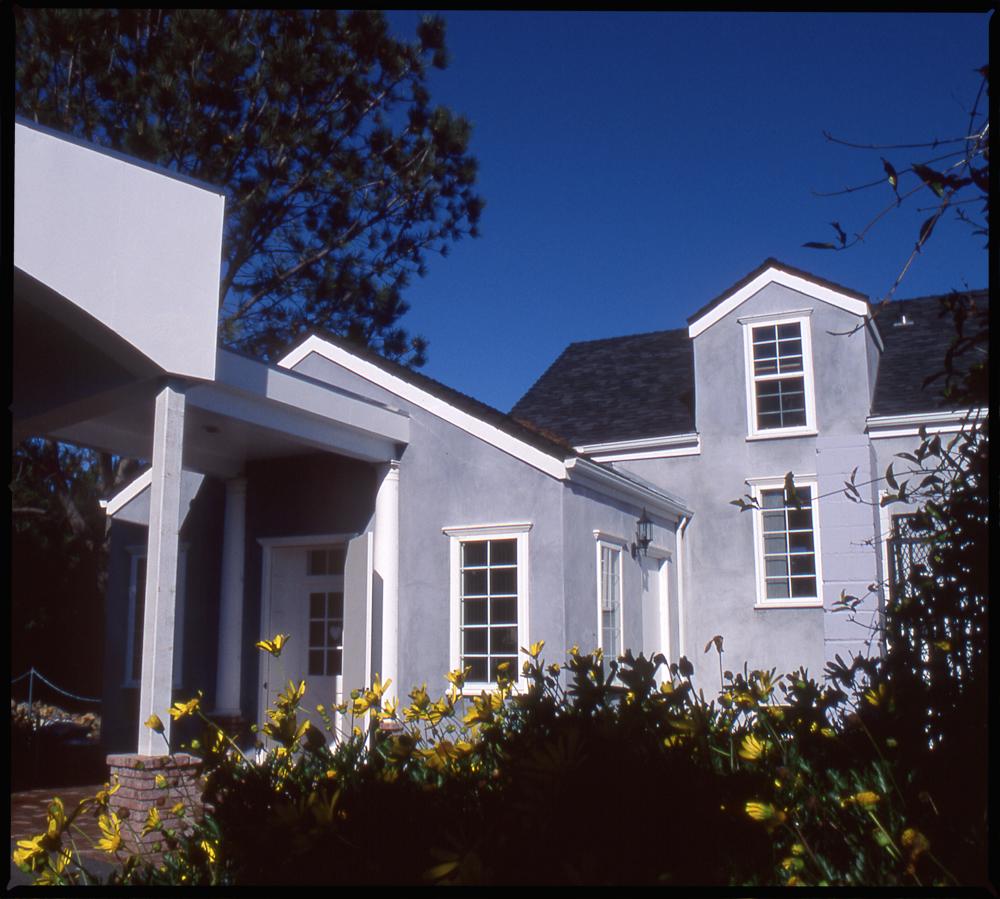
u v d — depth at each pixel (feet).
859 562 34.71
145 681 28.58
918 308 60.90
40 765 43.01
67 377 33.22
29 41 64.39
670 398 60.70
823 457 35.81
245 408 35.17
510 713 11.59
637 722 9.49
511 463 39.65
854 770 9.06
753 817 8.08
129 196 29.99
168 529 29.81
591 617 40.04
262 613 42.86
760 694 11.00
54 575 78.54
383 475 41.55
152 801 26.13
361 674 38.22
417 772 10.68
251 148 71.20
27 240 27.55
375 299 75.97
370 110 76.13
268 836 8.89
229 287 74.90
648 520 46.52
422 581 40.45
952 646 9.59
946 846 8.00
